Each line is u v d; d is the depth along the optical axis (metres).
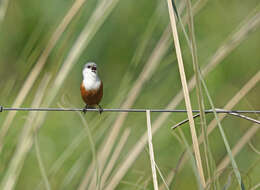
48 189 6.25
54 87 8.66
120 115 9.27
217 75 14.98
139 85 9.52
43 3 15.62
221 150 12.81
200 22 15.24
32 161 12.13
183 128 13.90
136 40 15.36
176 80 13.38
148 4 15.41
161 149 12.95
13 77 10.22
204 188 5.99
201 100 6.13
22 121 10.39
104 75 15.31
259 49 15.46
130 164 8.36
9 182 8.07
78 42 9.02
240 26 10.29
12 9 15.26
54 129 13.53
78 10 9.44
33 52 9.50
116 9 15.30
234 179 7.62
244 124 13.34
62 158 9.14
